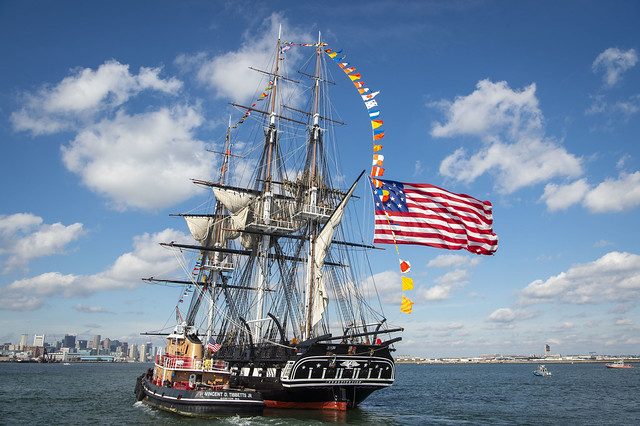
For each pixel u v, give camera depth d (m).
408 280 40.44
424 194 48.59
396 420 49.53
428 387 114.75
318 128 74.00
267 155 82.38
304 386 48.19
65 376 148.75
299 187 72.69
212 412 43.34
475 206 49.31
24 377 140.62
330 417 48.22
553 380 149.75
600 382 134.62
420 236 47.44
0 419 49.59
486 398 81.06
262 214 78.62
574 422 52.28
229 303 83.12
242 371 61.56
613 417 56.47
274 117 83.44
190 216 89.56
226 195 81.25
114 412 53.97
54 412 54.66
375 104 53.31
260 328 71.38
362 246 68.81
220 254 88.69
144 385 60.81
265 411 50.38
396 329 49.06
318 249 61.81
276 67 85.12
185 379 50.16
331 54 59.34
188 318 89.12
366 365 50.06
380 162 50.56
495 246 49.41
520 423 50.88
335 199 72.38
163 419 46.41
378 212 47.75
